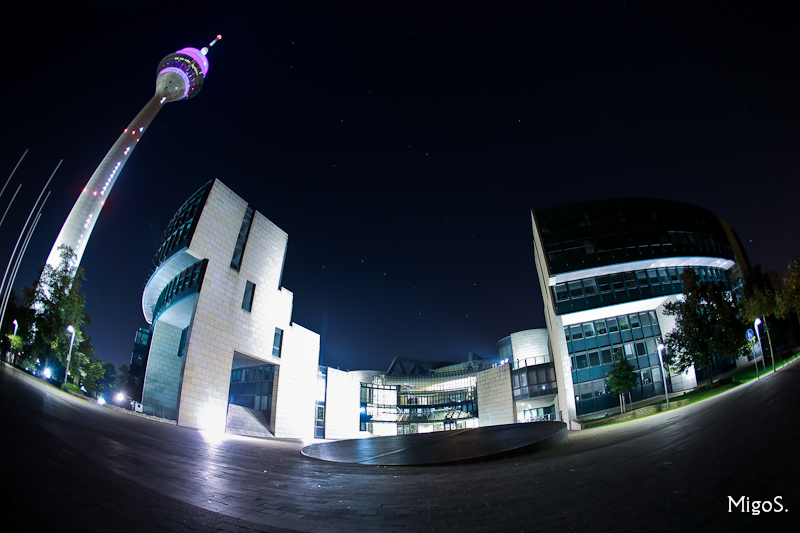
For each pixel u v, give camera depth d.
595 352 54.03
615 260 51.50
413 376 92.75
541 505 8.06
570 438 25.84
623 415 39.19
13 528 4.72
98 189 100.88
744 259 59.88
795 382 20.62
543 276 59.34
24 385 24.89
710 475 8.55
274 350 54.69
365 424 81.62
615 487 8.91
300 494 9.70
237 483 10.47
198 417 41.19
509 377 68.12
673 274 53.81
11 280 48.69
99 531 5.29
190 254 45.25
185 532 5.86
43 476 7.24
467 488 10.48
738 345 40.56
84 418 19.92
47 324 46.22
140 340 79.62
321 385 68.31
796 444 9.43
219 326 45.78
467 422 86.00
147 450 14.35
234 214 50.66
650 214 54.38
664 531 5.78
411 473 13.77
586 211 54.38
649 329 54.97
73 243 93.44
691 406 29.58
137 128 114.44
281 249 57.84
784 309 38.69
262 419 52.72
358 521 7.39
